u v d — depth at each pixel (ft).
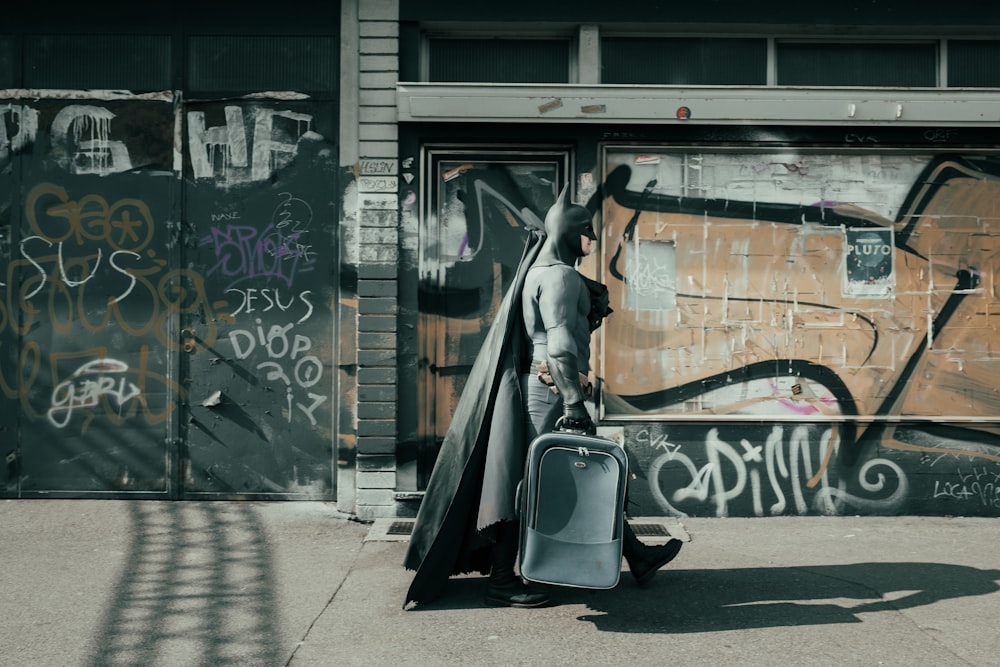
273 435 22.40
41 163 22.35
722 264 22.20
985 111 21.50
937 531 20.85
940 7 21.88
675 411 22.16
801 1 21.86
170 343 22.34
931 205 22.15
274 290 22.34
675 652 13.93
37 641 14.32
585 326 16.26
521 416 16.07
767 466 22.08
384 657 13.78
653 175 22.12
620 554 14.78
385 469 21.80
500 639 14.47
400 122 21.86
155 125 22.35
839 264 22.20
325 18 22.22
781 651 13.97
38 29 22.31
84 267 22.38
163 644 14.24
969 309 22.22
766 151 22.11
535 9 21.89
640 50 22.44
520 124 21.85
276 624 15.11
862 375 22.20
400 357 21.97
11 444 22.43
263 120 22.29
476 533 16.40
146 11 22.33
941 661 13.62
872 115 21.50
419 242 22.00
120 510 21.67
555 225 16.47
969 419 22.08
